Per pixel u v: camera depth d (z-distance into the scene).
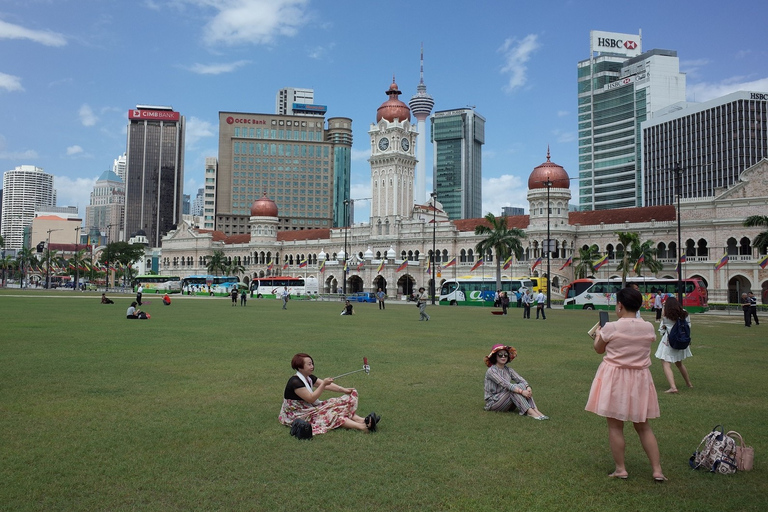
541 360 25.73
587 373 22.12
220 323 44.72
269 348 28.56
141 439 12.71
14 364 22.64
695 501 9.85
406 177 138.62
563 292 106.88
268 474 10.74
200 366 22.67
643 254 90.88
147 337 33.12
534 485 10.42
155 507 9.30
